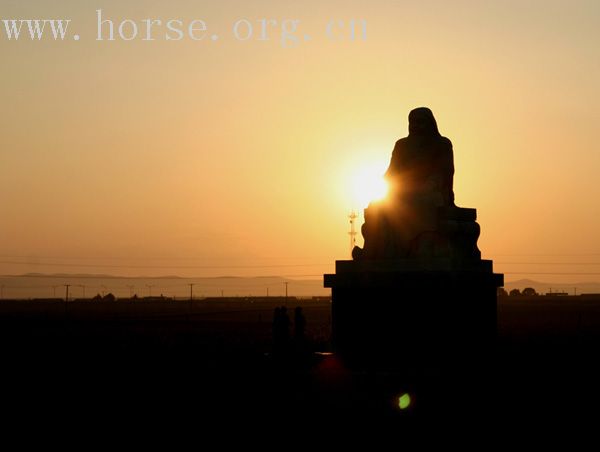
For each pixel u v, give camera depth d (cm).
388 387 4272
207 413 4275
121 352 7794
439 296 4416
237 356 6800
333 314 4722
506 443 3553
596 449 3459
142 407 4538
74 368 6388
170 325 13275
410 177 4744
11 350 8131
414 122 4853
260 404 4372
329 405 4212
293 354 4941
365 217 4872
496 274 4709
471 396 4253
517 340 9131
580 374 5516
